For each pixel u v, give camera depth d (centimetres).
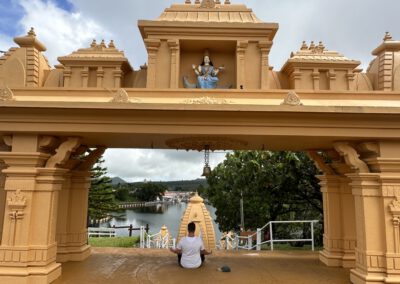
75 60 720
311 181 1535
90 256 827
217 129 567
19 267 557
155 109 540
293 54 770
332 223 765
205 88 680
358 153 638
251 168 1554
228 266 736
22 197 571
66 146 601
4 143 655
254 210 1731
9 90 564
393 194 570
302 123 564
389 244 559
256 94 622
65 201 777
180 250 732
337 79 734
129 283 598
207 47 739
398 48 706
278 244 1928
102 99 611
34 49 705
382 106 554
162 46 703
